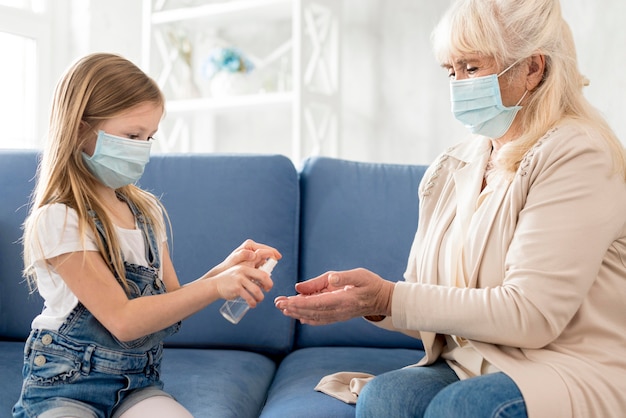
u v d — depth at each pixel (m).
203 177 2.15
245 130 3.73
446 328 1.34
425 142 3.29
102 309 1.35
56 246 1.37
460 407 1.20
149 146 1.48
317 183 2.19
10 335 2.09
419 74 3.29
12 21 3.31
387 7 3.34
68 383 1.37
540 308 1.27
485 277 1.42
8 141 3.37
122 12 3.59
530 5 1.44
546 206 1.33
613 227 1.31
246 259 1.52
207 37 3.75
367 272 1.41
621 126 2.39
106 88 1.44
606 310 1.35
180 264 2.10
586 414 1.21
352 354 1.96
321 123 3.34
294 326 2.10
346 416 1.46
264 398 1.79
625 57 2.38
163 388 1.58
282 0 3.18
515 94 1.47
